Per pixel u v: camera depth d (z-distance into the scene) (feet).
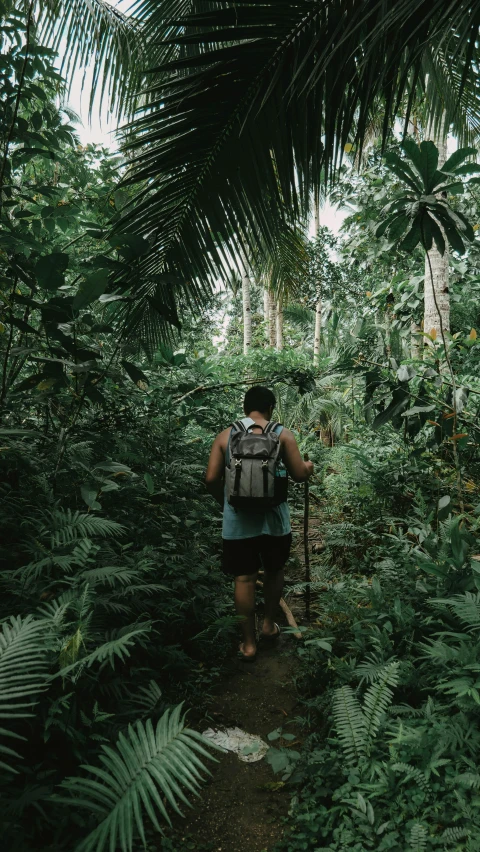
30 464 9.36
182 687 9.02
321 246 33.91
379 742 6.89
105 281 8.73
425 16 7.60
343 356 24.36
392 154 10.00
